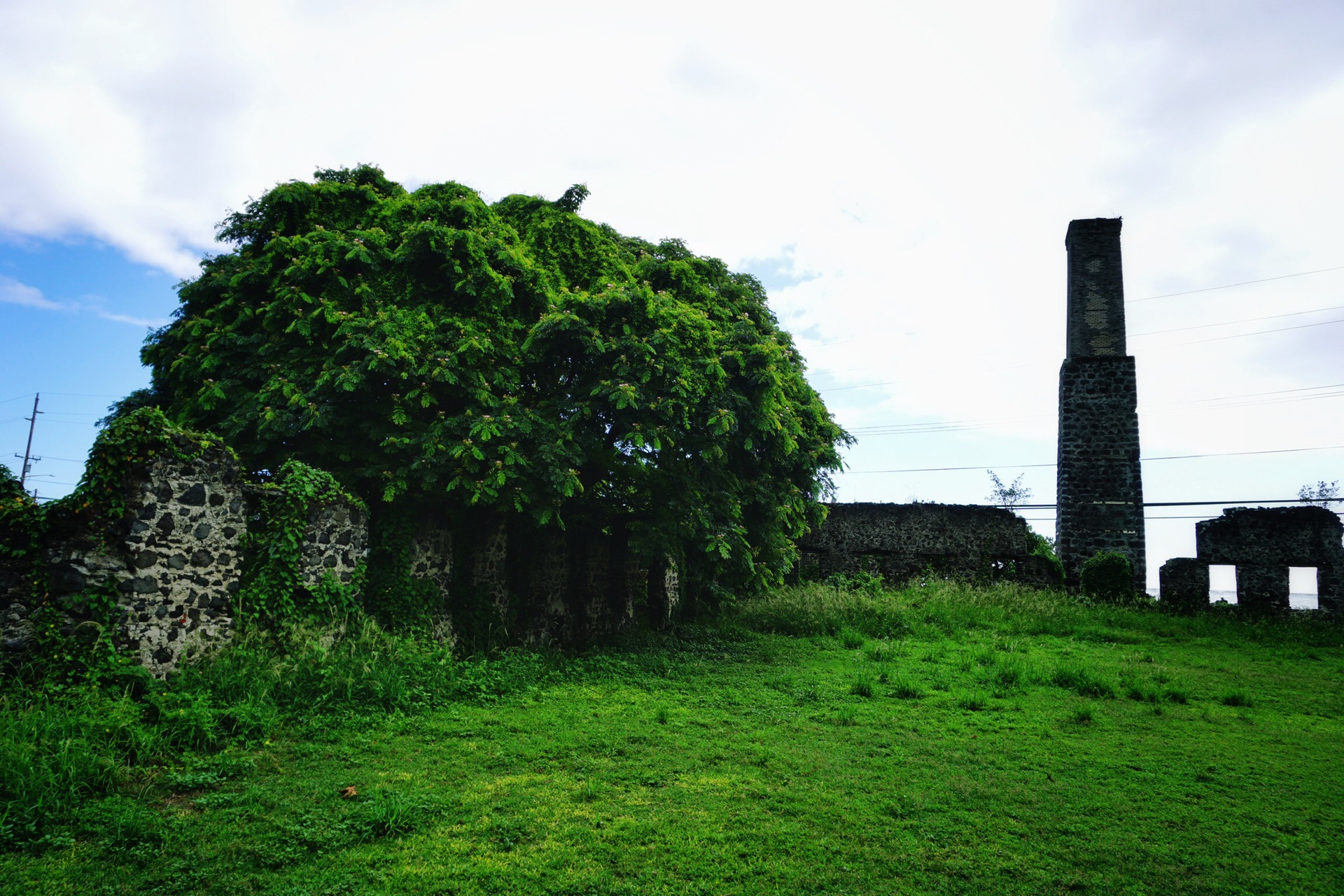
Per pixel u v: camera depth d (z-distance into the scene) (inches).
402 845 191.8
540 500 426.3
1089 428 909.2
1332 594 810.8
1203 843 203.0
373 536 412.5
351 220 464.8
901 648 519.5
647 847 193.3
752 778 247.9
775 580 703.7
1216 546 853.8
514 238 479.2
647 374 423.2
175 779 223.8
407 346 391.5
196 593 309.0
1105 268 932.0
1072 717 331.6
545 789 233.1
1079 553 895.1
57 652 266.7
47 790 200.4
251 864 179.2
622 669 432.1
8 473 302.5
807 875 180.2
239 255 465.4
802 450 597.9
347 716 296.5
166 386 474.9
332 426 399.5
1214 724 332.8
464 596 462.0
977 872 184.4
